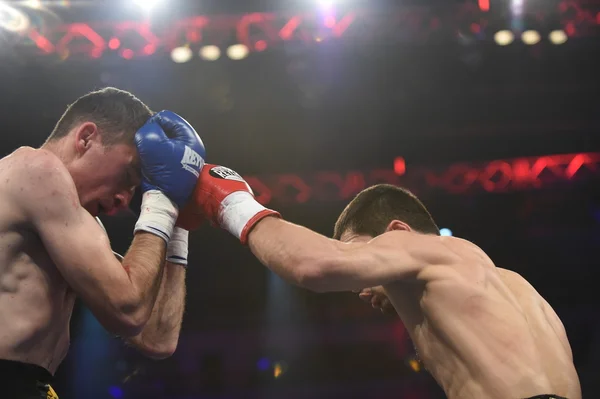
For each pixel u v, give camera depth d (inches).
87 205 97.0
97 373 346.3
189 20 302.7
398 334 364.2
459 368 81.5
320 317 376.5
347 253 83.3
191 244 392.5
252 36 311.7
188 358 369.1
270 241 88.5
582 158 361.1
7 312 83.5
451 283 82.5
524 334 80.8
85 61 309.4
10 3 275.0
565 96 349.1
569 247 370.0
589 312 361.1
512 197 372.5
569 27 306.8
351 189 376.2
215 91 343.6
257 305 386.3
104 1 283.7
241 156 373.1
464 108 356.5
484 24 307.6
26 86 315.3
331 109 358.3
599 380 342.6
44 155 88.3
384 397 347.3
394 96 350.9
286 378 363.3
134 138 99.9
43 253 87.2
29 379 83.5
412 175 373.7
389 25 310.7
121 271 86.9
